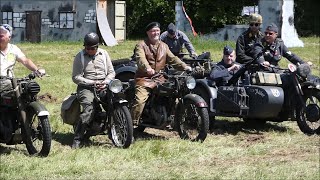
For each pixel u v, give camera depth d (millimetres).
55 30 41969
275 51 11492
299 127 10812
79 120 9367
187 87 9625
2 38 8938
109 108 9320
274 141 10086
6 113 8773
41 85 16641
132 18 49500
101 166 8156
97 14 40812
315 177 7676
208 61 12125
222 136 10531
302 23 44719
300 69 10625
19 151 9070
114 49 33438
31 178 7602
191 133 9852
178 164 8398
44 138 8531
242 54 11461
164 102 9797
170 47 12773
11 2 42500
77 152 8852
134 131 10758
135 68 12766
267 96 10461
